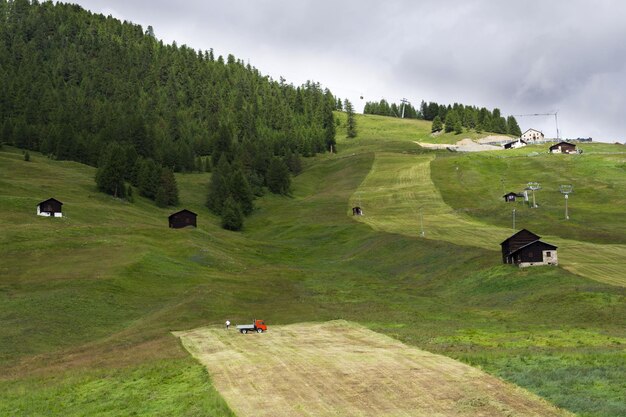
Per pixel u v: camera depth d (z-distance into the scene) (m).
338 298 84.62
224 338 52.91
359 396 30.77
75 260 97.44
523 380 31.77
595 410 26.52
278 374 36.16
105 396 35.03
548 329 56.19
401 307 75.44
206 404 30.53
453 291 88.94
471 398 29.19
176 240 125.88
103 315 69.56
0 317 65.12
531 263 91.31
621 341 46.84
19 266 92.94
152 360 43.78
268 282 97.50
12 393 37.28
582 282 78.19
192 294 80.19
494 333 52.84
